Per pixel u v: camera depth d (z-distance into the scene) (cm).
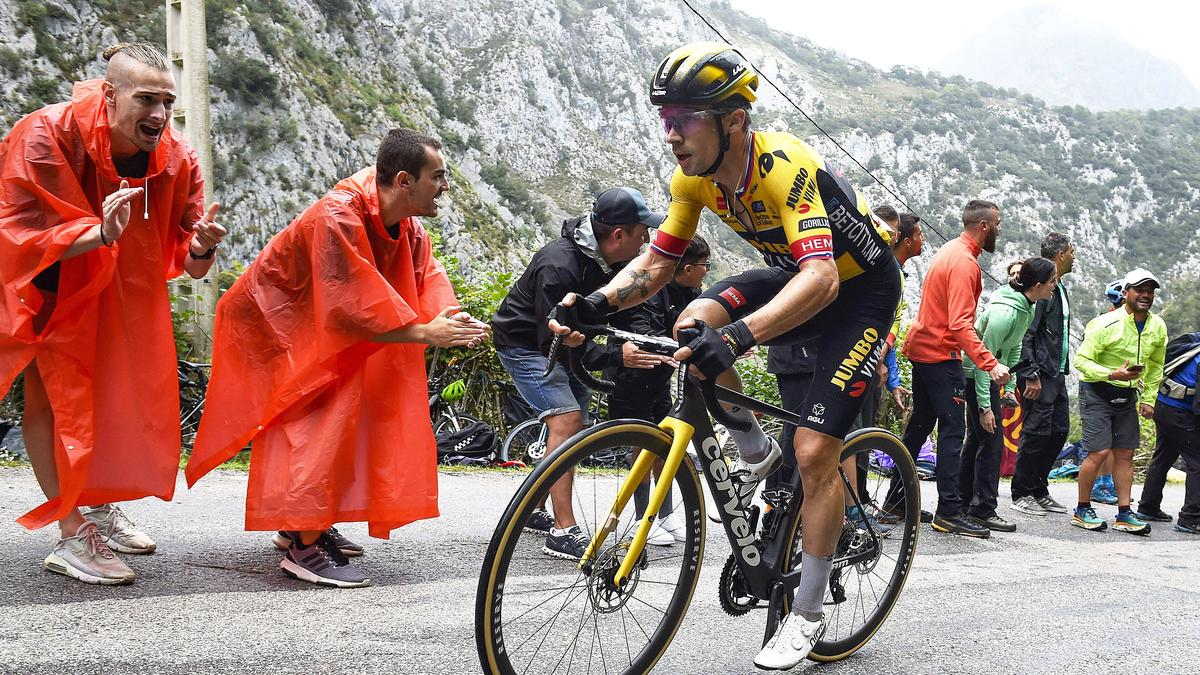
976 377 637
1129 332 686
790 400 523
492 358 840
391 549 421
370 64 9394
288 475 341
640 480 248
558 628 241
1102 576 494
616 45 18862
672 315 471
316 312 342
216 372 362
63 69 5809
